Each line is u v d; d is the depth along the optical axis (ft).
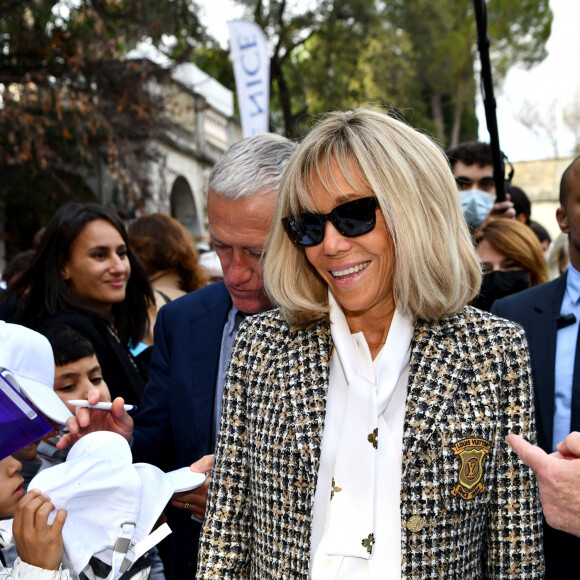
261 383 5.49
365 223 5.12
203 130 53.26
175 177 48.96
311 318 5.57
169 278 13.04
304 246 5.33
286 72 64.28
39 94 33.68
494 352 5.17
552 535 7.35
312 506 5.11
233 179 6.64
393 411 5.24
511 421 5.10
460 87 94.17
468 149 14.08
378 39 63.82
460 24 88.99
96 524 5.94
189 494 6.94
